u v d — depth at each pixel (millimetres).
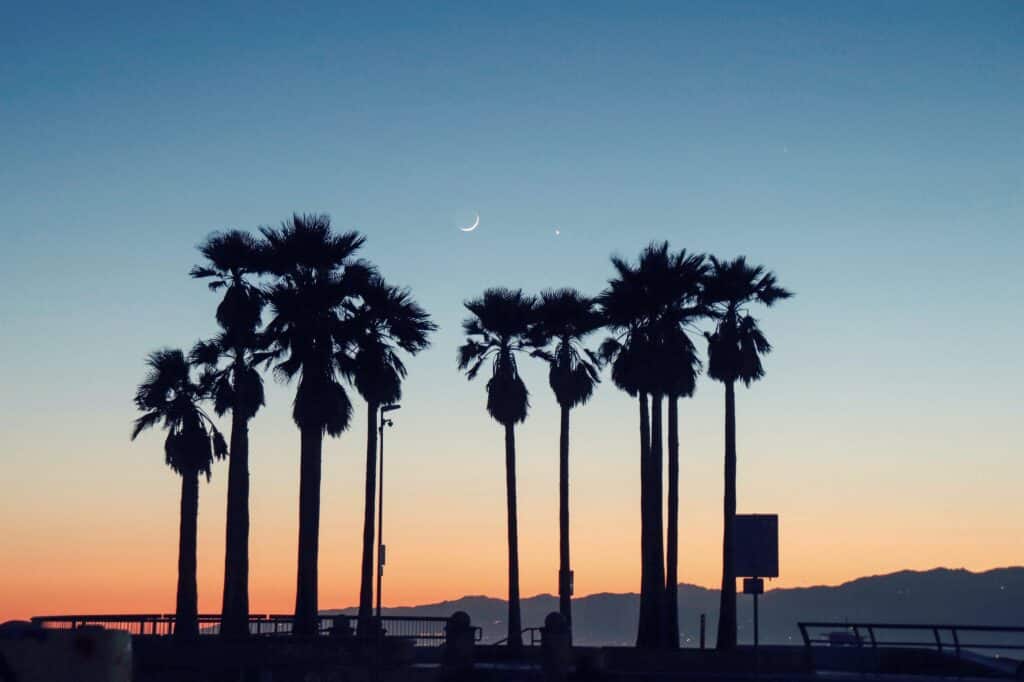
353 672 36812
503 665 45188
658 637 58281
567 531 65188
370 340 48625
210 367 54688
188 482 60969
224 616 47062
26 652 8711
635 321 60781
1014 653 105375
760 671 46969
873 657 44188
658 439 60562
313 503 47250
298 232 48312
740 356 60812
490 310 66250
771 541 30750
